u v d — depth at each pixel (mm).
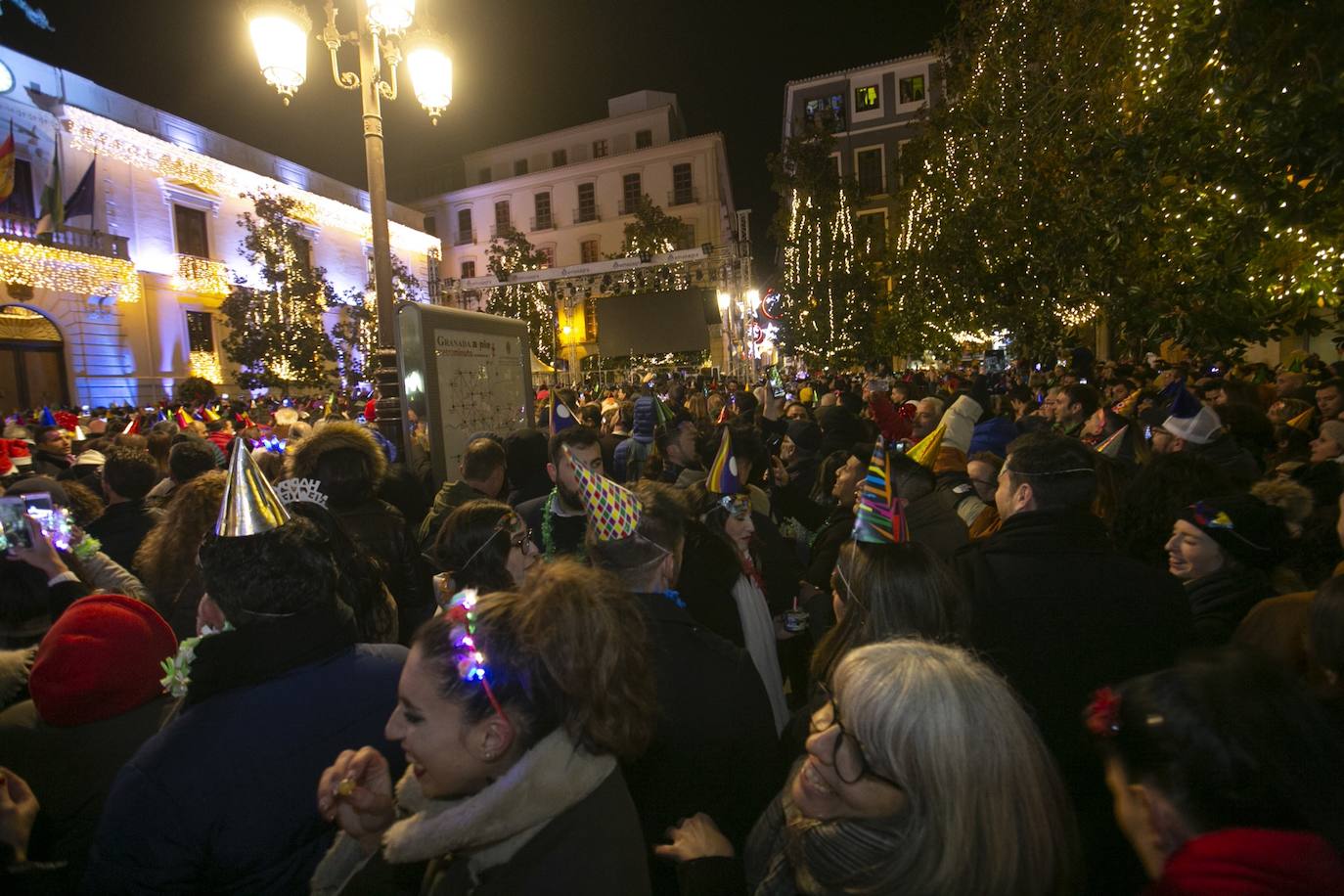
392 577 3385
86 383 20938
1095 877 1861
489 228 42562
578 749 1250
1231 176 4562
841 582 2088
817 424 6398
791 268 24734
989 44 10164
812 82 34062
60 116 20250
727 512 2811
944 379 15719
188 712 1513
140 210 22891
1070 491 2178
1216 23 4379
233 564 1560
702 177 38625
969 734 1081
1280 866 811
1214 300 5348
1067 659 1970
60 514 2477
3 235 18500
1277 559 2293
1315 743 934
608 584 1396
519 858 1182
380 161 6734
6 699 1835
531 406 7207
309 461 3402
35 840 1562
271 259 25000
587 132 41844
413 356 5406
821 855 1178
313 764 1494
